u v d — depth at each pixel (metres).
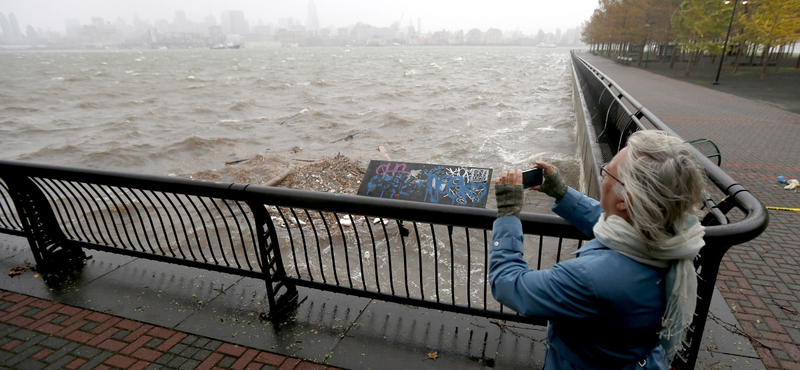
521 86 41.41
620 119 5.50
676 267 1.23
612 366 1.37
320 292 3.83
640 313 1.26
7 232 4.81
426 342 3.19
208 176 13.26
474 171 3.03
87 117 25.30
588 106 11.35
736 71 34.62
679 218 1.18
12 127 21.83
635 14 50.56
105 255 4.60
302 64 101.88
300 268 6.47
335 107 28.50
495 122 21.61
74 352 3.20
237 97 35.12
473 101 29.89
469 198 2.96
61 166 3.88
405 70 73.31
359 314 3.53
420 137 18.47
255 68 85.44
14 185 4.09
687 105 17.28
